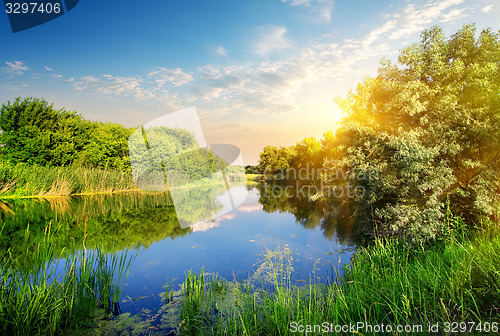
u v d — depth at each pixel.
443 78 6.62
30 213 10.87
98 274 4.19
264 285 4.42
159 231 8.00
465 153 6.73
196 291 3.96
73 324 3.36
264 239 6.63
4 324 2.96
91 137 26.97
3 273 3.40
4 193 15.39
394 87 6.92
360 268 4.54
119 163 21.81
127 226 8.77
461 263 3.50
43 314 3.21
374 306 3.32
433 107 6.59
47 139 22.17
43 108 24.25
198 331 3.26
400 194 6.65
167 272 5.02
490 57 6.50
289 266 5.21
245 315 3.31
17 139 21.45
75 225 8.88
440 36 6.98
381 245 5.38
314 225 8.16
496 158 6.48
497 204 5.72
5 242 6.41
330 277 4.72
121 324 3.42
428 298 3.29
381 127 7.36
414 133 6.29
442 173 5.91
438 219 6.12
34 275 3.63
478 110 6.27
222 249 6.05
